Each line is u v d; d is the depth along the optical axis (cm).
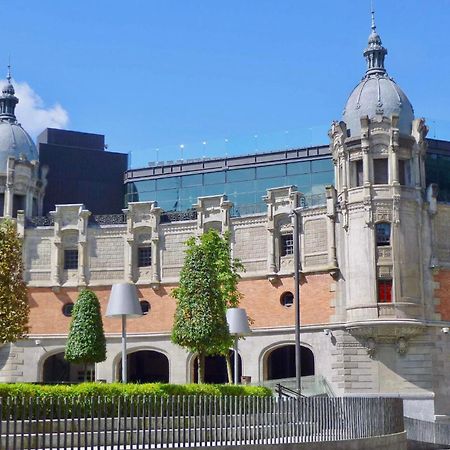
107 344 6438
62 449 2516
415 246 5781
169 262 6462
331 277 5900
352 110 6094
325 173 6844
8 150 6969
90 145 7781
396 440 3275
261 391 3597
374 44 6378
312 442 2808
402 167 5938
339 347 5750
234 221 6362
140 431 2688
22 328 4275
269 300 6128
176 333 4344
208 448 2555
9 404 2353
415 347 5700
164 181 7469
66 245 6631
